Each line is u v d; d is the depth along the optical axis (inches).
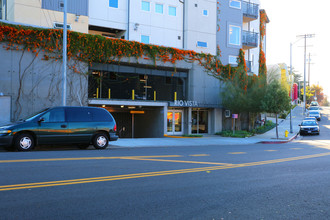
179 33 1082.7
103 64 890.7
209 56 1104.8
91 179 279.9
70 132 514.6
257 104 1070.4
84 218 179.3
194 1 1102.4
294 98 1905.8
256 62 1448.1
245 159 465.1
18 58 737.0
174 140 856.3
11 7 826.8
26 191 231.6
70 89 800.3
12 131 470.0
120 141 753.0
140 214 190.1
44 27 773.9
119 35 1019.3
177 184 275.0
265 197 241.3
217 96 1128.2
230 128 1188.5
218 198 233.8
